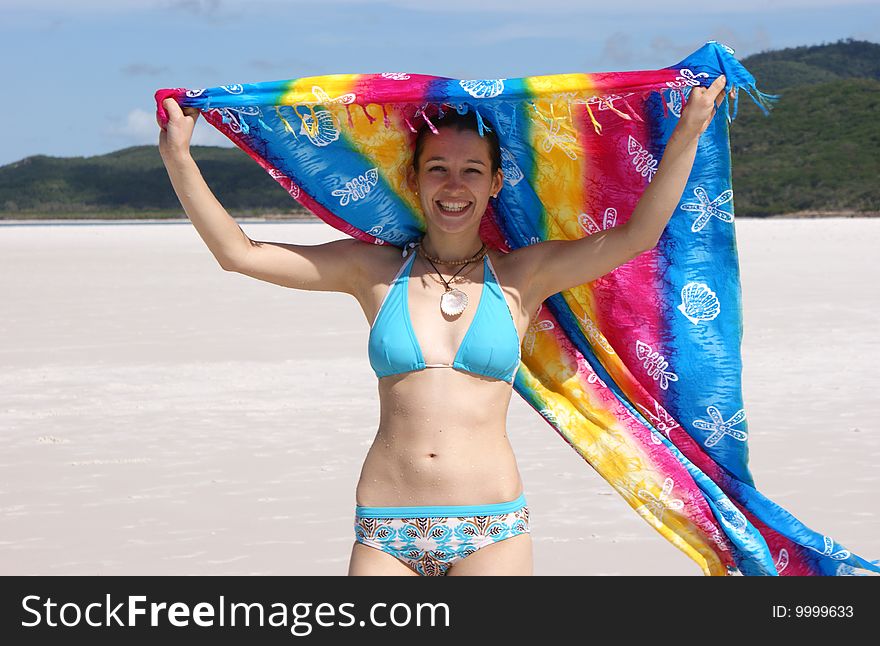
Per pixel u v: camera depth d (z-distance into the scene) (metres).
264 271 3.82
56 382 10.21
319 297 17.72
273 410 8.84
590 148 4.01
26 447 7.68
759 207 87.19
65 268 25.59
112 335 13.55
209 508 6.26
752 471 6.89
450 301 3.70
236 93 3.71
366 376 10.36
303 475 6.91
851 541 5.60
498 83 3.73
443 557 3.62
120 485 6.73
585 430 4.19
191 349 12.24
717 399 4.11
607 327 4.14
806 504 6.21
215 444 7.73
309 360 11.36
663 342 4.11
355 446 7.63
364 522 3.69
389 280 3.83
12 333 13.84
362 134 3.97
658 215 3.72
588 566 5.29
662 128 3.95
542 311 4.18
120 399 9.36
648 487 4.14
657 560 5.36
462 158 3.72
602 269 3.82
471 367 3.65
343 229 4.12
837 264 24.48
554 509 6.18
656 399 4.17
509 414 8.60
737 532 4.09
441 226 3.73
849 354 11.36
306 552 5.54
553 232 4.21
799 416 8.42
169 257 29.95
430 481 3.61
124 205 136.00
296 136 3.99
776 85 196.00
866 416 8.38
